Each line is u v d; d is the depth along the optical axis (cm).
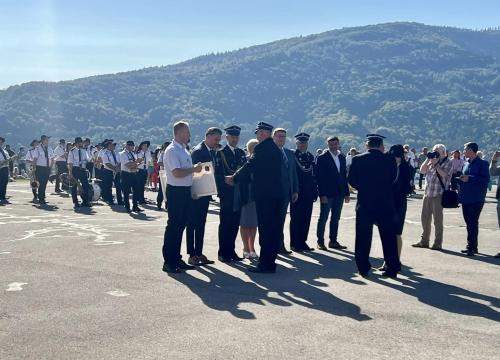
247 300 802
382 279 962
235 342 624
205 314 728
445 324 701
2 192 2312
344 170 1311
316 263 1113
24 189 2930
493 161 1286
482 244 1391
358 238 984
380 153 992
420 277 984
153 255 1132
